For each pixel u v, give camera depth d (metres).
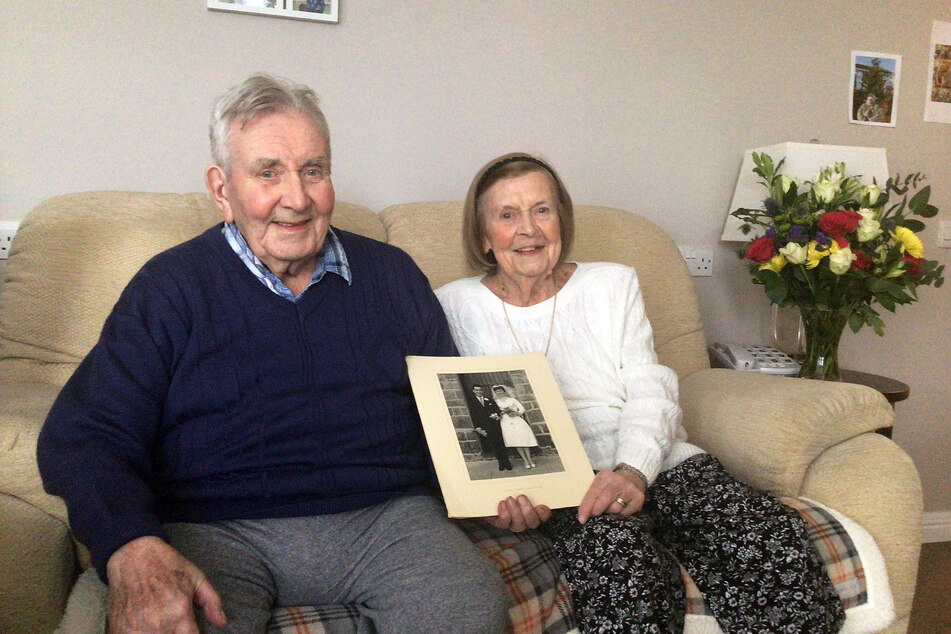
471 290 1.65
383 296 1.37
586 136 2.35
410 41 2.14
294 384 1.22
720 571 1.29
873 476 1.49
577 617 1.22
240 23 1.98
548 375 1.44
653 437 1.43
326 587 1.14
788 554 1.26
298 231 1.23
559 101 2.31
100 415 1.09
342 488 1.21
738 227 2.41
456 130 2.21
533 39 2.26
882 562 1.38
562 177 2.34
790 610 1.24
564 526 1.37
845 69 2.58
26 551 1.12
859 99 2.60
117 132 1.91
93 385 1.12
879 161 2.31
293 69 2.04
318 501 1.20
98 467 1.03
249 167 1.20
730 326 2.57
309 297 1.27
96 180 1.91
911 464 1.50
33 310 1.56
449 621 1.02
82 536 0.99
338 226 1.83
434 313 1.46
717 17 2.43
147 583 0.92
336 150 2.10
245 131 1.20
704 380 1.95
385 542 1.17
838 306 2.05
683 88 2.43
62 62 1.85
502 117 2.25
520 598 1.18
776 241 2.08
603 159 2.37
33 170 1.86
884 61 2.61
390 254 1.44
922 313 2.73
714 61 2.45
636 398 1.51
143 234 1.63
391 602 1.07
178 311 1.18
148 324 1.16
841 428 1.58
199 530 1.12
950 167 2.71
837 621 1.30
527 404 1.38
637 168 2.41
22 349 1.55
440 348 1.46
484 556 1.13
